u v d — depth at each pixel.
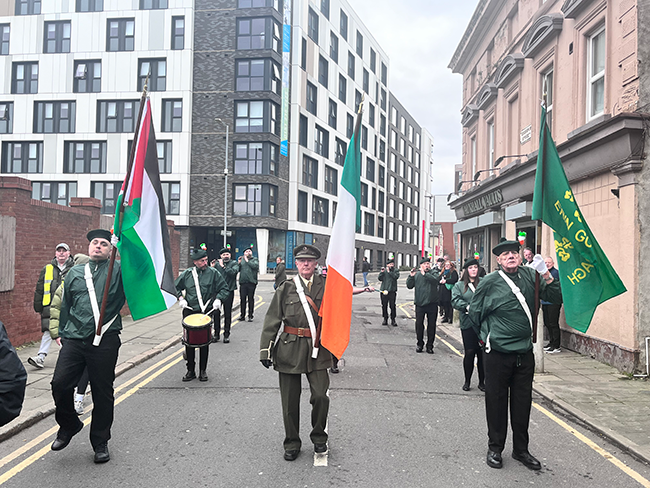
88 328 4.10
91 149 34.38
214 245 36.31
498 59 14.45
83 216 10.73
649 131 7.13
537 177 4.84
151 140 4.96
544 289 4.27
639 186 7.29
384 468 4.03
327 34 41.88
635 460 4.30
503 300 4.15
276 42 34.56
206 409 5.50
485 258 15.30
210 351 8.88
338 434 4.80
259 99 33.38
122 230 4.44
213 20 34.03
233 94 33.66
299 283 4.38
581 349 8.80
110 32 34.38
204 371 6.75
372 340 10.41
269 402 5.77
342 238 4.50
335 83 43.47
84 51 34.34
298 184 37.09
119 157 33.97
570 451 4.48
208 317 6.91
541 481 3.84
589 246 4.81
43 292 7.05
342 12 45.34
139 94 33.84
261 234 34.00
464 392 6.43
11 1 35.06
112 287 4.26
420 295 9.02
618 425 5.06
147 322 11.92
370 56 52.34
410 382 6.90
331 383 6.76
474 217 15.94
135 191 4.67
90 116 34.19
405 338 10.82
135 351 8.45
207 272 7.52
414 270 9.42
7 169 34.94
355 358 8.47
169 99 33.88
